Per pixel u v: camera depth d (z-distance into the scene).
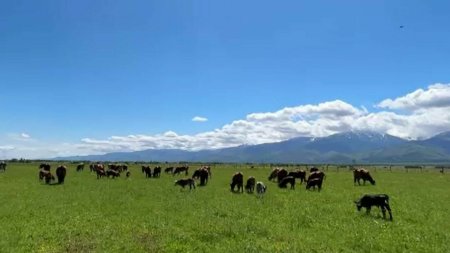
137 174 79.44
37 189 47.03
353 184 58.25
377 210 32.56
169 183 56.78
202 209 31.61
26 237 21.64
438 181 68.25
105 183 56.09
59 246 19.72
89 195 40.72
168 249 19.23
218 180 63.66
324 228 24.97
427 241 22.12
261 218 27.84
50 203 34.72
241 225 24.89
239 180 46.75
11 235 21.89
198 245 20.17
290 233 23.27
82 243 20.09
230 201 36.84
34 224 25.22
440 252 19.95
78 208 31.94
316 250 19.41
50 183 55.69
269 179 64.56
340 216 29.22
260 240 21.36
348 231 24.12
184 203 34.94
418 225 26.83
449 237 23.19
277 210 31.66
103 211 30.53
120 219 27.06
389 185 57.44
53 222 26.03
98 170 69.75
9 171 87.31
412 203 37.44
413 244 21.25
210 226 24.64
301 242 20.98
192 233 22.72
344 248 20.20
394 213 31.36
